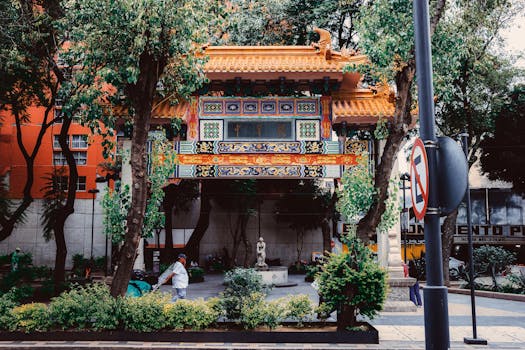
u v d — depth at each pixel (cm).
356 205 1207
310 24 2645
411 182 521
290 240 3781
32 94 1992
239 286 1177
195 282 2738
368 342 1074
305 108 1695
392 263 1659
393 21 1142
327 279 1132
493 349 1042
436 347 457
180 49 1183
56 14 1783
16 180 3394
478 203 3522
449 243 2427
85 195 3428
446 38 1203
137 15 1090
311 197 3616
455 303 1853
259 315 1114
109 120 1278
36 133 3422
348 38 2712
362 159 1327
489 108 2592
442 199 483
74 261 3259
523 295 1912
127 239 1182
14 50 1611
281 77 1650
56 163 3441
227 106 1698
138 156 1189
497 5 2050
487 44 2222
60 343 1054
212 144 1670
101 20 1144
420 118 507
